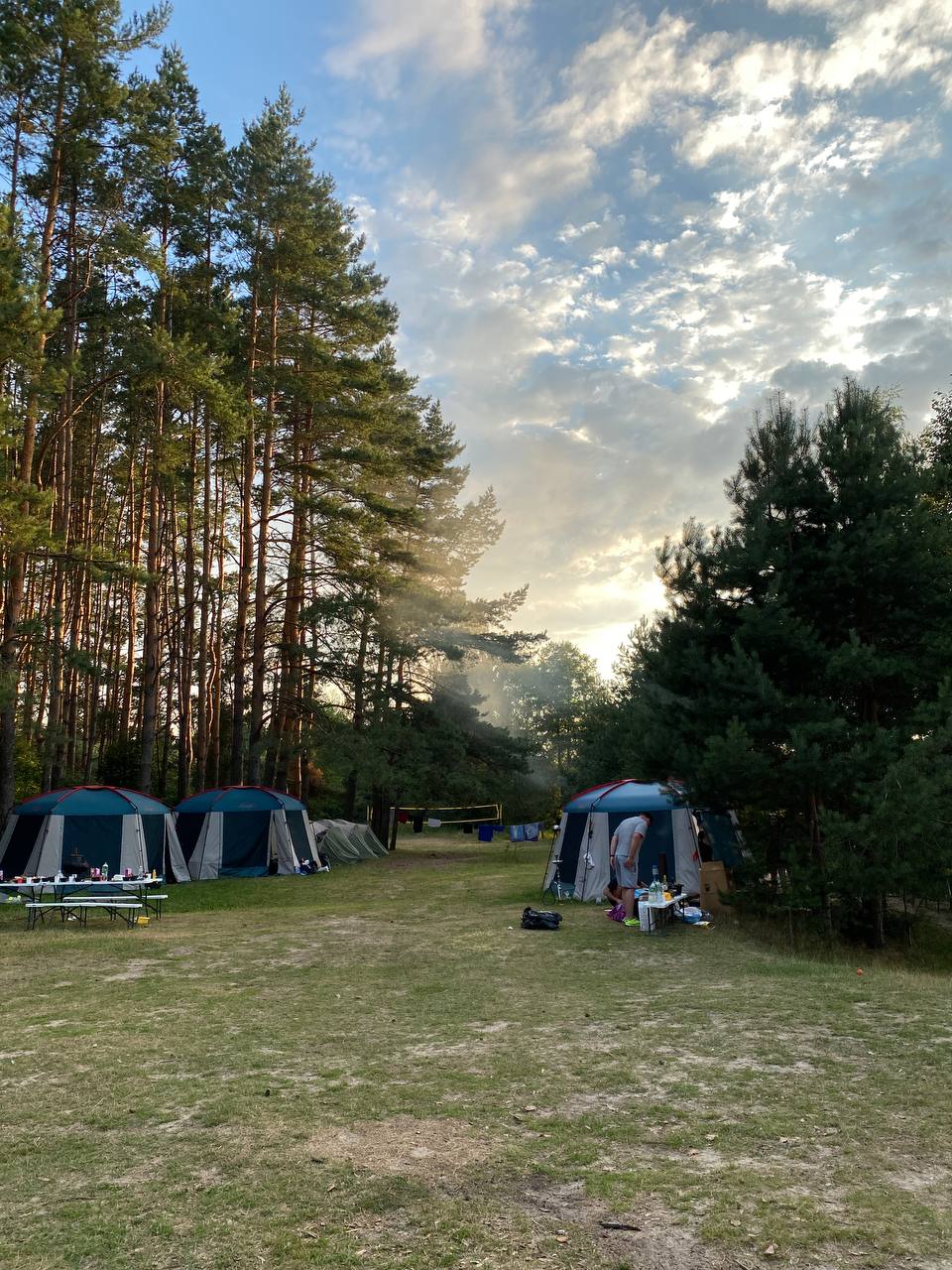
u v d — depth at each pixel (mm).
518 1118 5223
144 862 20750
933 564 13602
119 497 39062
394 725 29984
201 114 27109
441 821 47938
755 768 12648
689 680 14750
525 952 11203
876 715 14422
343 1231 3846
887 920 14672
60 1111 5430
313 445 31297
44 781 29156
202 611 30422
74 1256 3666
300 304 29047
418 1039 7086
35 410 18750
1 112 20359
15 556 20234
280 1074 6172
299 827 25516
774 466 14938
